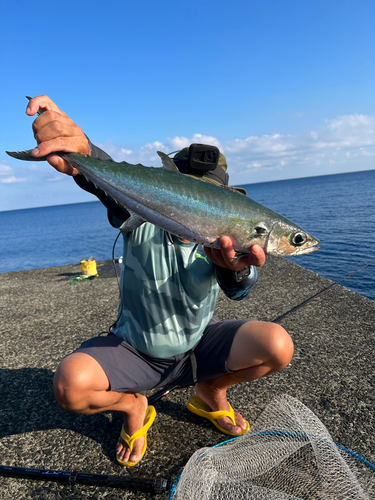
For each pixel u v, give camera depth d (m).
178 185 1.74
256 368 1.81
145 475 1.72
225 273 1.78
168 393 2.46
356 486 1.35
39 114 1.54
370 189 65.69
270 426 1.71
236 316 3.72
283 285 4.61
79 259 24.44
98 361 1.70
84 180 1.71
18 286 5.82
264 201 62.91
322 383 2.42
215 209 1.74
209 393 2.05
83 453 1.92
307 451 1.79
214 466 1.54
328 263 13.80
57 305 4.57
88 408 1.67
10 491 1.67
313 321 3.43
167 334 1.80
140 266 1.78
